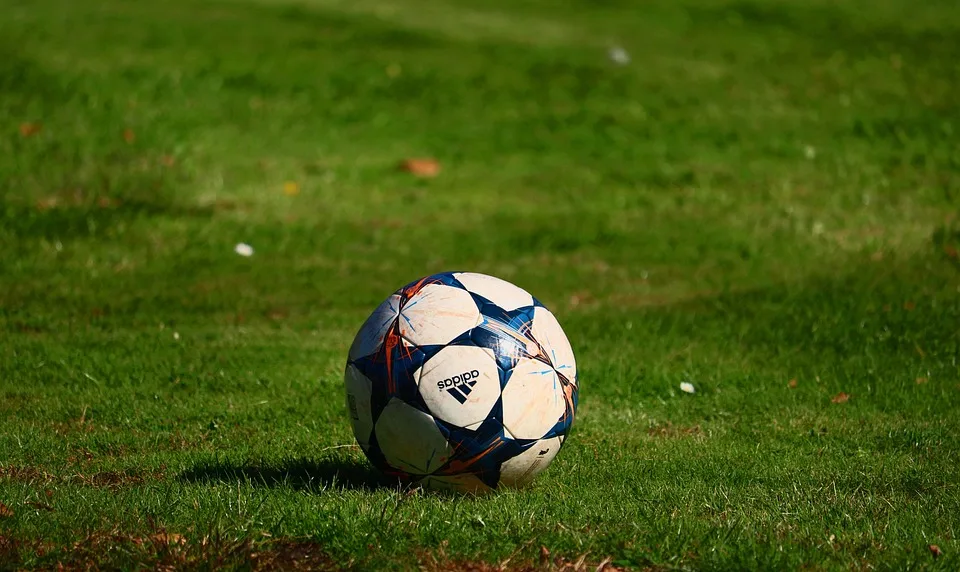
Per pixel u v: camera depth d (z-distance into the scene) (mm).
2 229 19578
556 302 17422
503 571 6914
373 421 8258
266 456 9906
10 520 7504
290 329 15492
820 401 12359
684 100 31547
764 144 27656
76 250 19031
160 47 33031
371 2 41406
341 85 31766
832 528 7750
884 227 20797
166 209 21672
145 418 11211
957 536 7738
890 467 9883
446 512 7766
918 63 34594
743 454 10312
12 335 14375
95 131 25125
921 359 13734
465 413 7992
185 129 26641
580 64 34719
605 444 10680
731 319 15734
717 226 21578
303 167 25453
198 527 7395
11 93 27000
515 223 22453
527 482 8570
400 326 8234
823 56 35531
